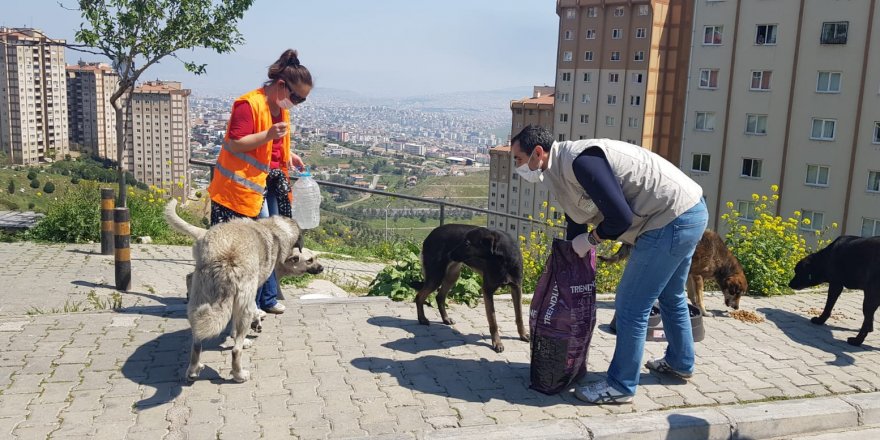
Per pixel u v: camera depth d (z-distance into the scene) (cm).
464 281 695
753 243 863
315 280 816
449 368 496
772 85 3806
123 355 488
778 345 593
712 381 493
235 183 524
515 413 422
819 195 3719
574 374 455
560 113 5597
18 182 3888
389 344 544
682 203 411
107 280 736
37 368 457
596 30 5219
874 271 596
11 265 789
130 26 910
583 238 427
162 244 1016
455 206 987
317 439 375
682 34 4934
